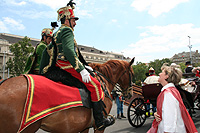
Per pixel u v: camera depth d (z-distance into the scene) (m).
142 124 6.03
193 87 6.34
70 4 2.63
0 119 1.56
